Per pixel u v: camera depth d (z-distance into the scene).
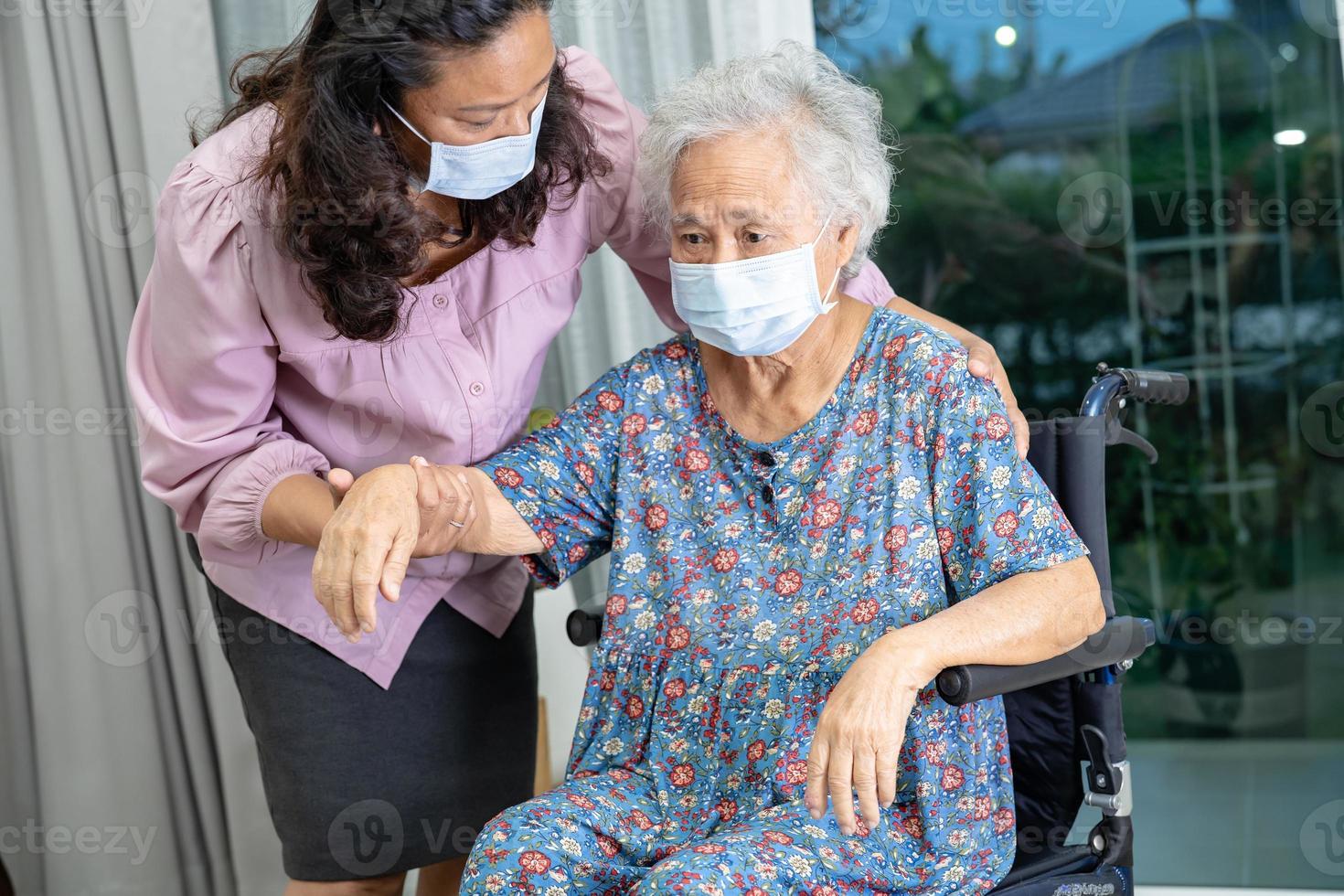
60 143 2.26
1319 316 2.23
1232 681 2.30
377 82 1.13
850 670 1.06
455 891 1.68
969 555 1.19
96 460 2.30
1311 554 2.25
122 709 2.31
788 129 1.20
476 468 1.35
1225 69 2.24
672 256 1.26
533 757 1.66
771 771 1.17
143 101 2.24
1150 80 2.29
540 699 2.27
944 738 1.16
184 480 1.36
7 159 2.29
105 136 2.29
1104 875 1.27
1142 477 2.34
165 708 2.35
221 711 2.32
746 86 1.21
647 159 1.27
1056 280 2.36
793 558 1.25
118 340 2.31
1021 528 1.17
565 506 1.36
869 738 1.01
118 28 2.28
